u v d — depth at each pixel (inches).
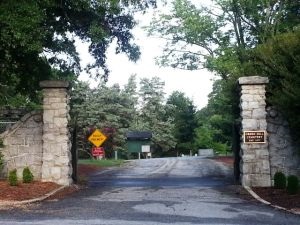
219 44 1270.9
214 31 1267.2
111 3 696.4
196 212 436.8
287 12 1200.2
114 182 783.7
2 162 652.7
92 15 766.5
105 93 2381.9
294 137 661.9
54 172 666.8
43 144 673.0
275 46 691.4
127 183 763.4
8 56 705.6
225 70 1140.5
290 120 637.9
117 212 431.5
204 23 1238.3
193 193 603.2
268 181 649.6
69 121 698.8
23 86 855.1
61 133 673.0
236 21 1248.2
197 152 2979.8
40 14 627.5
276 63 650.8
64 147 671.1
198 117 3179.1
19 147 684.1
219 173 1016.9
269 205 489.7
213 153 2753.4
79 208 458.6
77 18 781.3
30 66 796.6
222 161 1553.9
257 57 741.3
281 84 644.1
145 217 402.3
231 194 593.6
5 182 619.5
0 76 793.6
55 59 900.0
